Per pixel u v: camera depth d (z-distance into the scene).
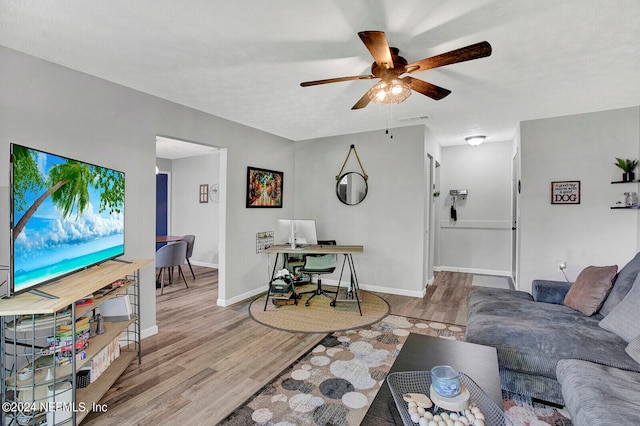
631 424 1.20
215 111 3.59
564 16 1.78
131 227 2.89
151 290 3.09
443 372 1.44
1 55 2.10
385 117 3.86
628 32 1.93
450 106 3.39
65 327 1.87
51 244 1.74
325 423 1.84
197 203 6.86
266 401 2.05
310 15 1.79
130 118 2.88
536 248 3.81
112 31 1.96
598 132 3.52
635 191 3.36
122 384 2.24
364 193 4.72
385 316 3.60
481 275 5.64
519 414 1.91
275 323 3.39
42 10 1.74
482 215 5.74
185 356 2.66
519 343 2.00
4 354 1.69
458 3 1.68
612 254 3.47
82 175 2.04
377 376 2.34
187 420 1.87
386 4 1.69
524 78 2.63
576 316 2.35
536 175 3.81
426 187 4.54
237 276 4.15
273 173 4.76
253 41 2.08
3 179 2.08
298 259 4.94
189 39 2.06
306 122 4.10
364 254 4.74
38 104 2.27
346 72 2.55
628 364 1.71
